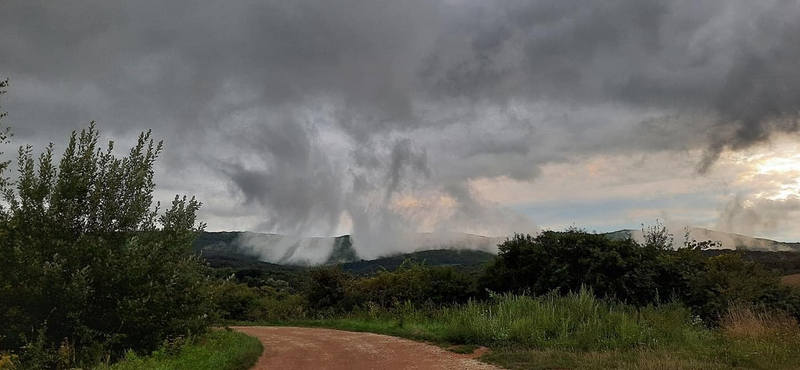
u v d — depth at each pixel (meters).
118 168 14.14
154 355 11.95
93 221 13.49
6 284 11.54
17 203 12.41
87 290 11.94
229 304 47.06
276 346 17.88
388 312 27.95
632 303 21.25
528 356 12.26
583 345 13.16
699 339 13.00
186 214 15.62
